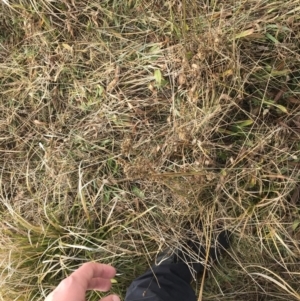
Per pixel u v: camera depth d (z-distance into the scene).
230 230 1.14
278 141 1.08
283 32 1.06
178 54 1.13
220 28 1.06
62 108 1.27
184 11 1.04
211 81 1.06
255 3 1.09
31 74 1.28
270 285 1.19
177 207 1.17
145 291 1.08
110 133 1.22
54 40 1.26
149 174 1.09
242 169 1.09
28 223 1.22
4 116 1.31
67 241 1.25
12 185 1.31
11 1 1.28
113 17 1.21
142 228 1.21
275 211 1.10
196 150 1.11
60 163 1.24
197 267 1.18
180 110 1.12
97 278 0.76
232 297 1.22
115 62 1.20
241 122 1.09
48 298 0.62
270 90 1.10
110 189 1.21
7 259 1.25
